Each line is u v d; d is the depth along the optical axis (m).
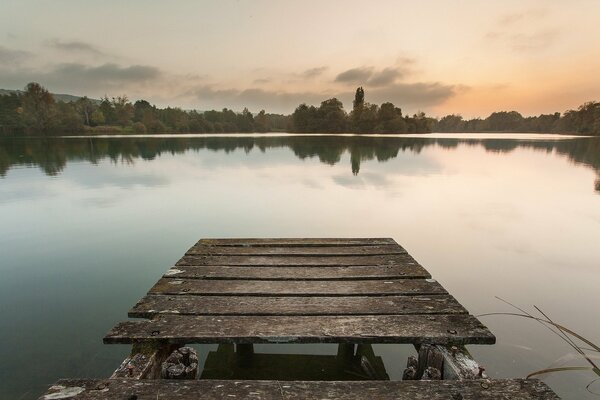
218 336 2.23
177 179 12.65
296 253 4.11
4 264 5.00
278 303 2.74
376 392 1.74
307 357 3.12
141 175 13.51
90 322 3.54
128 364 1.99
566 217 7.52
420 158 21.30
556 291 4.22
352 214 7.84
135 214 7.84
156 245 5.88
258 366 2.99
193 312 2.57
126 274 4.72
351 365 3.00
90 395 1.69
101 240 6.10
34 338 3.25
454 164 17.94
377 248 4.34
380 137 55.59
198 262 3.77
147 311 2.58
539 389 1.76
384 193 10.16
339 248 4.34
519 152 27.27
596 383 2.66
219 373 2.89
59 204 8.65
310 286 3.11
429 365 2.23
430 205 8.66
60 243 5.92
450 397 1.71
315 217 7.61
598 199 9.35
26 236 6.25
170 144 34.78
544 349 3.09
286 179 12.73
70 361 2.93
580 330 3.40
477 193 10.13
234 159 20.09
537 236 6.26
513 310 3.82
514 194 10.02
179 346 2.37
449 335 2.26
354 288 3.07
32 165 16.36
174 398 1.68
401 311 2.62
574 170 15.73
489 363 2.90
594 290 4.24
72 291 4.21
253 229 6.79
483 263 5.07
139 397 1.68
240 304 2.71
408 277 3.35
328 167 16.38
